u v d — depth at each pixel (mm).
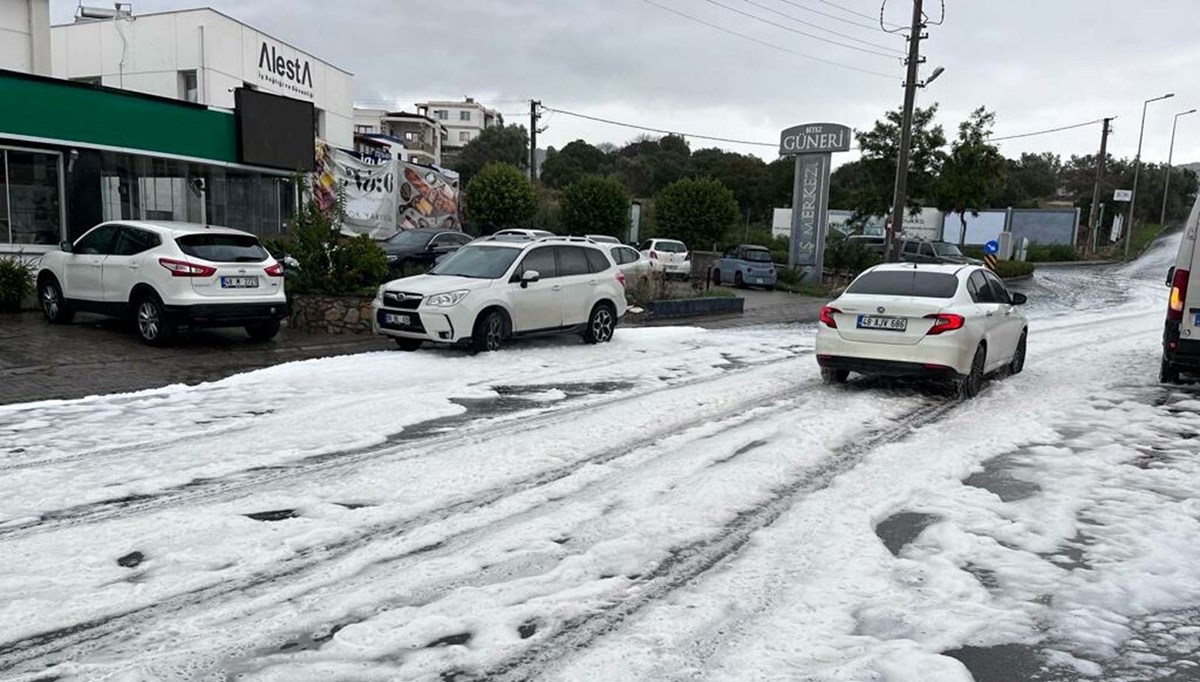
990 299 10844
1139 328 19781
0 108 15031
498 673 3564
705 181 36969
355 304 14078
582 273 13859
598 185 35594
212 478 6191
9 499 5625
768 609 4191
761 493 6039
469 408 8820
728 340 15578
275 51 29078
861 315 9844
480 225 35625
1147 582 4637
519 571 4609
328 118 33062
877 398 9742
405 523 5316
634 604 4223
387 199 29844
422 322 11883
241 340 12883
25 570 4520
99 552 4770
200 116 18906
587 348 13648
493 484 6152
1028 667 3736
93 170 16922
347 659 3654
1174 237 77438
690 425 8180
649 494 5953
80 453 6766
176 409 8406
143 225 12023
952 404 9562
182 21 25625
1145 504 5969
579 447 7242
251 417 8133
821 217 32125
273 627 3936
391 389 9719
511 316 12625
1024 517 5664
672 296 20781
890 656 3725
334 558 4742
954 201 37156
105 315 12445
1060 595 4461
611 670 3588
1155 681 3656
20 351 10906
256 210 22172
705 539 5129
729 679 3525
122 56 26938
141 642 3783
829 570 4680
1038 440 7855
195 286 11398
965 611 4219
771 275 30141
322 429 7703
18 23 19500
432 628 3938
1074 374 12086
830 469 6750
